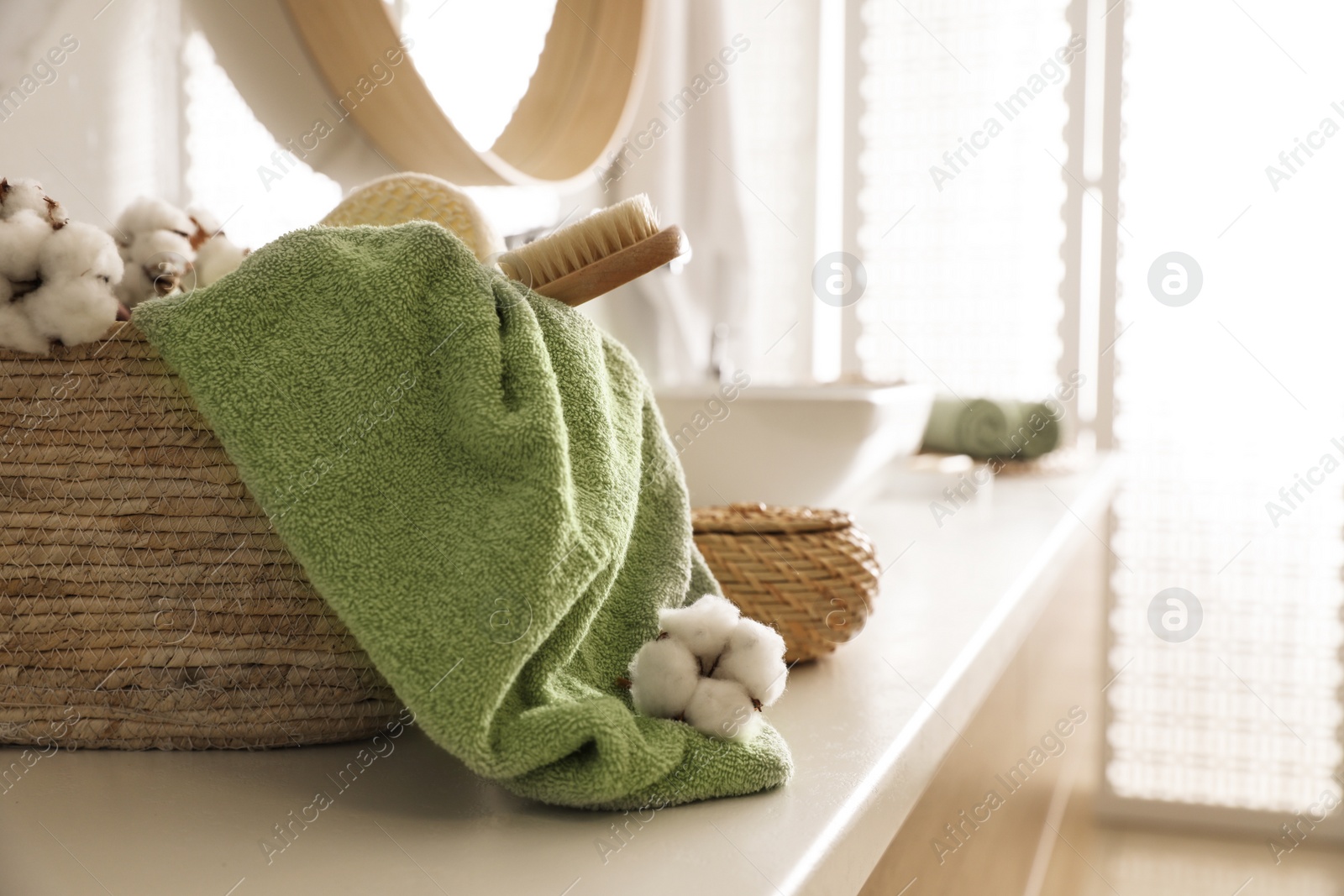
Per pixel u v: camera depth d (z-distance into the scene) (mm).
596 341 607
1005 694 891
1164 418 2258
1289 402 2184
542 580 478
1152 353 2244
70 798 495
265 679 547
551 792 475
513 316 554
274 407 518
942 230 2279
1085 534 1590
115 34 759
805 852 433
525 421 504
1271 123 2119
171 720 553
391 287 537
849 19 2277
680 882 405
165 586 542
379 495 511
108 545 539
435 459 522
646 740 486
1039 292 2246
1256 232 2154
